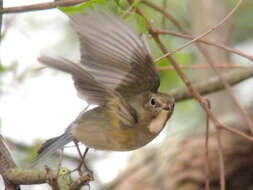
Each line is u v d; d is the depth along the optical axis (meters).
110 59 7.82
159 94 8.66
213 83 11.79
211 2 14.88
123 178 14.18
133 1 9.55
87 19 7.43
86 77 7.51
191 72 14.78
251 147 13.48
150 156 14.28
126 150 8.74
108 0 9.40
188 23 15.98
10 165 8.41
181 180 13.64
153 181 13.89
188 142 14.03
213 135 13.87
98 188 14.23
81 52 7.57
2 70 12.31
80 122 8.59
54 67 7.09
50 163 13.28
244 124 13.55
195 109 15.91
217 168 13.50
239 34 16.50
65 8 8.67
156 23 12.59
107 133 8.56
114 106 8.27
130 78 8.15
